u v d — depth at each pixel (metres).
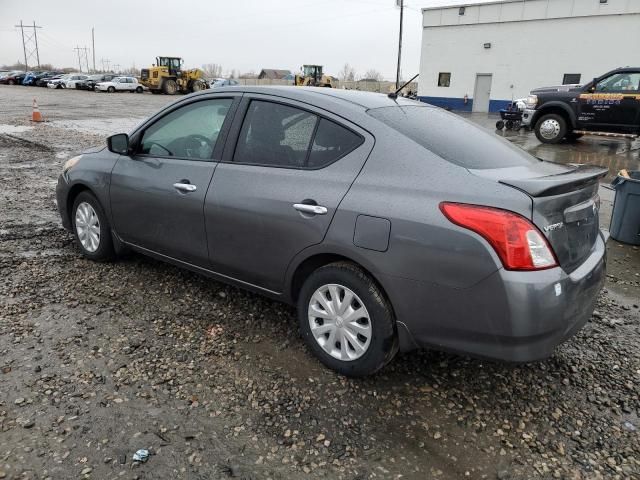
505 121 18.95
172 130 3.86
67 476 2.19
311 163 3.04
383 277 2.69
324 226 2.87
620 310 4.07
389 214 2.64
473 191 2.49
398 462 2.36
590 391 2.95
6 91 42.75
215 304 3.85
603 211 7.34
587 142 15.57
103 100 33.62
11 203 6.70
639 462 2.41
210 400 2.73
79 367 2.97
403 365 3.14
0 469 2.21
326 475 2.27
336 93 3.29
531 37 31.95
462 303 2.49
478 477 2.30
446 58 35.50
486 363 3.19
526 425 2.65
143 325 3.50
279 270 3.17
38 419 2.52
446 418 2.68
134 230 4.09
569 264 2.60
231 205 3.29
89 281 4.18
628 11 28.61
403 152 2.76
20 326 3.40
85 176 4.39
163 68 44.91
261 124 3.33
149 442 2.41
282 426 2.56
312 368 3.06
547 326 2.41
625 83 13.34
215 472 2.25
